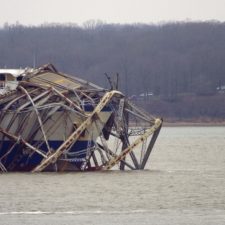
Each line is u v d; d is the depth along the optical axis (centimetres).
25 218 19600
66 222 19162
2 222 19175
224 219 19475
